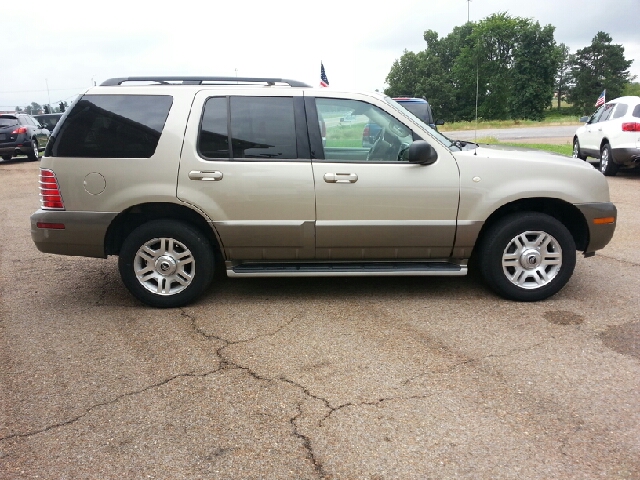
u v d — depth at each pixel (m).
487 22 84.19
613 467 2.57
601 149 12.62
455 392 3.26
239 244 4.65
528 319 4.40
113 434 2.88
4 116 18.23
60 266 6.23
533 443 2.75
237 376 3.51
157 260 4.68
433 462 2.62
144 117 4.55
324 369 3.59
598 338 4.01
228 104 4.60
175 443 2.80
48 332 4.27
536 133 34.88
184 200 4.52
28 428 2.95
